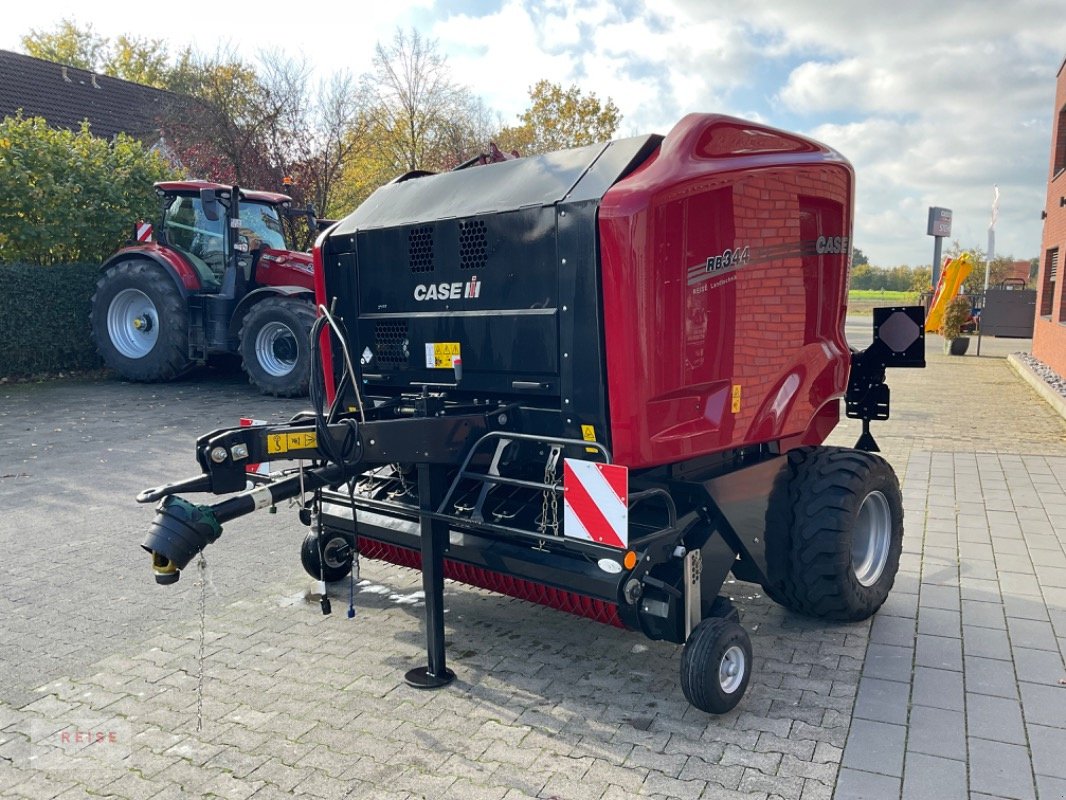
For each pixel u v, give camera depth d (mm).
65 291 12906
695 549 3314
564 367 3355
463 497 3895
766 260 3795
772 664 3818
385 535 3916
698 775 2939
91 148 14008
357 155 22141
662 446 3311
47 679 3705
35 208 12711
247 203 12172
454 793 2848
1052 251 16562
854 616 4145
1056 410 11305
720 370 3580
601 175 3312
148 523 5977
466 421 3547
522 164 3734
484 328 3646
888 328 4953
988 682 3617
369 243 4105
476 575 3727
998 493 6781
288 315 10609
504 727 3283
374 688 3615
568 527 3041
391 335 4098
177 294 11633
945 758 3031
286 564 5219
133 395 11422
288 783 2920
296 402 10914
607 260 3133
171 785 2922
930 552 5336
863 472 4043
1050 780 2889
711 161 3410
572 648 4016
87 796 2869
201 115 18812
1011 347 23219
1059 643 4008
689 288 3346
